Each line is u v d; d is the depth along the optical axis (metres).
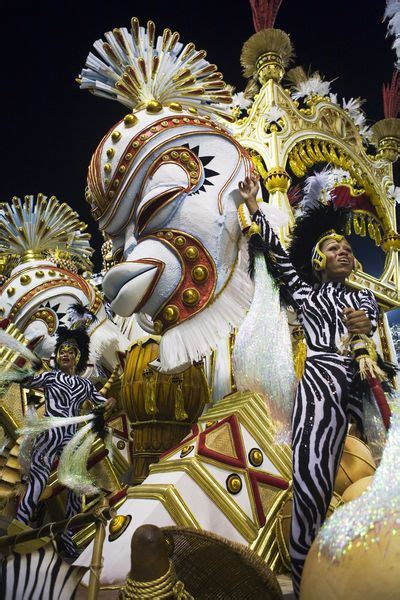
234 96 6.47
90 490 3.79
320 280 3.21
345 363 2.79
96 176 4.46
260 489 3.41
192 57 4.85
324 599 1.88
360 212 6.36
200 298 4.05
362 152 6.53
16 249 7.62
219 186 4.25
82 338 5.62
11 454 5.35
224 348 4.20
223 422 3.58
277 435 3.17
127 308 4.07
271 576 2.42
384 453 2.10
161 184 4.22
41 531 2.47
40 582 2.39
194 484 3.31
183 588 2.19
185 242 4.11
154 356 4.34
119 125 4.46
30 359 5.12
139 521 3.19
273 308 3.27
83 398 5.10
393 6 2.84
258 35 6.30
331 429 2.68
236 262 4.16
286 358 3.21
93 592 2.30
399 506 1.91
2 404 5.39
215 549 2.48
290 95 6.34
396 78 7.04
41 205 7.79
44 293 6.54
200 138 4.37
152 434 4.25
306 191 4.30
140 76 4.66
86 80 4.77
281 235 4.96
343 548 1.91
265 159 5.77
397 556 1.82
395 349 5.78
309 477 2.61
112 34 4.80
